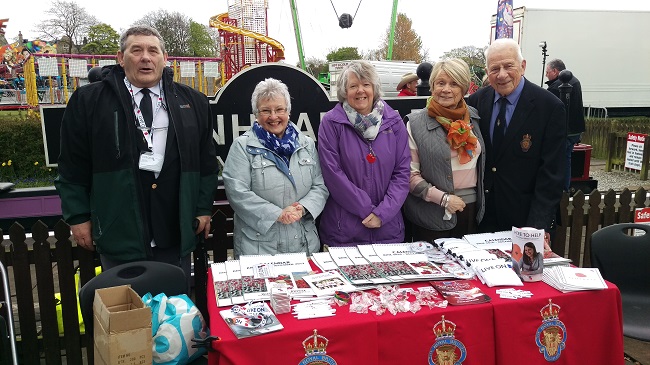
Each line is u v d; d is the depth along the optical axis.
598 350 2.30
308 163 2.78
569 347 2.24
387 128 2.84
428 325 2.05
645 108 15.95
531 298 2.17
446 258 2.63
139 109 2.59
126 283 2.31
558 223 3.21
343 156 2.81
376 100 2.84
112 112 2.54
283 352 1.89
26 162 8.62
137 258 2.59
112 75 2.59
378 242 2.92
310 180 2.79
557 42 14.12
